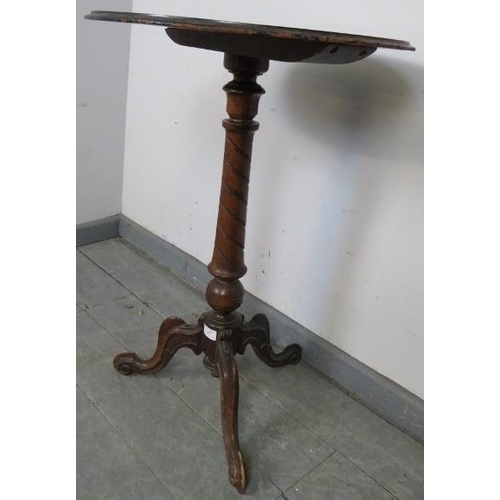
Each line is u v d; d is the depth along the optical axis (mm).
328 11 1178
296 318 1490
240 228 1110
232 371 1114
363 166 1210
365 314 1308
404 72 1075
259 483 1063
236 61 962
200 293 1746
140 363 1300
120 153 1959
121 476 1042
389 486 1093
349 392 1363
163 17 724
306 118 1295
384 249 1222
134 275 1807
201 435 1163
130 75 1838
